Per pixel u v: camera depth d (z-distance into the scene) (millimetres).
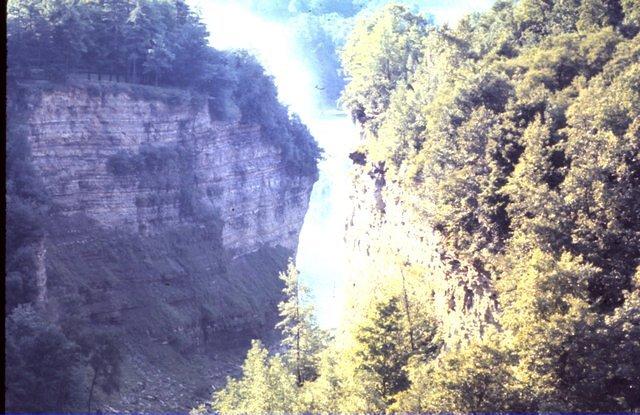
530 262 88000
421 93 149750
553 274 85562
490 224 109688
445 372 84125
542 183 104500
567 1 150250
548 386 81938
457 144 123000
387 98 175750
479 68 136750
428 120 135000
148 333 175000
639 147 100000
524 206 101250
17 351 112875
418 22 191375
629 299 85938
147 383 160000
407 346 101438
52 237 168750
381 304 102500
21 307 124250
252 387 105188
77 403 117562
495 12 166250
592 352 82125
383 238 152875
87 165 179375
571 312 82750
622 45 125125
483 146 116625
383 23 186750
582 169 98375
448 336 114062
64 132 175625
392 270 140750
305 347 117188
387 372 99875
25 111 169125
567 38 134875
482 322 106375
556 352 82500
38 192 159500
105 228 180875
